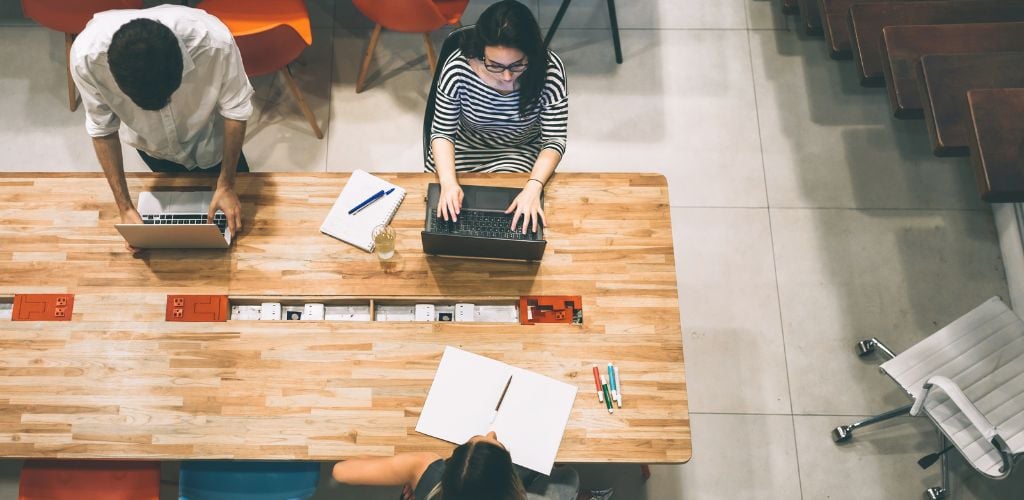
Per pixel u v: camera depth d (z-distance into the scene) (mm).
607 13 4078
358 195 2605
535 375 2377
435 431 2297
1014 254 3465
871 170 3746
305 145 3721
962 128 2900
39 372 2336
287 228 2551
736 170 3746
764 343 3434
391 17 3266
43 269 2467
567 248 2553
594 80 3920
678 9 4098
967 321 2861
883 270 3561
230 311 2482
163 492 3076
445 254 2520
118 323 2402
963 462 3223
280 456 2275
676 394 2371
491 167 2904
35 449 2260
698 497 3191
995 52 3119
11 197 2557
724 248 3596
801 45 4023
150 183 2602
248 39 3102
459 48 2486
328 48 3922
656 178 2672
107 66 2180
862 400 3342
